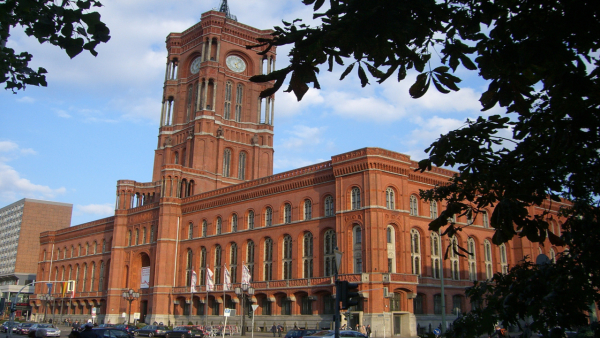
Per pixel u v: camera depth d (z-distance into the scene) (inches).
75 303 4534.9
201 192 3838.6
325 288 2564.0
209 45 4261.8
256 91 4453.7
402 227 2556.6
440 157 337.7
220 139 4106.8
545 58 251.6
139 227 3924.7
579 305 238.5
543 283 251.8
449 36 274.7
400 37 252.5
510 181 309.0
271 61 4461.1
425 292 2600.9
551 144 280.1
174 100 4495.6
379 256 2420.0
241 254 3132.4
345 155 2623.0
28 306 6151.6
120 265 3993.6
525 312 251.8
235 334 2827.3
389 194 2573.8
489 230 3029.0
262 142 4367.6
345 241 2541.8
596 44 254.4
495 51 268.2
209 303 3294.8
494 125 319.6
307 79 259.8
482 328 258.1
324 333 1663.4
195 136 4055.1
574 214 280.4
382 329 2315.5
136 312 3759.8
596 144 271.6
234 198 3265.3
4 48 409.4
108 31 336.5
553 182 295.7
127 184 4185.5
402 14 244.5
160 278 3481.8
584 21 241.1
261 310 2957.7
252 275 3048.7
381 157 2534.5
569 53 248.5
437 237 2785.4
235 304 3110.2
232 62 4394.7
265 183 3075.8
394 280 2401.6
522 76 276.4
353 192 2583.7
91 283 4451.3
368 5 246.8
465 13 266.5
